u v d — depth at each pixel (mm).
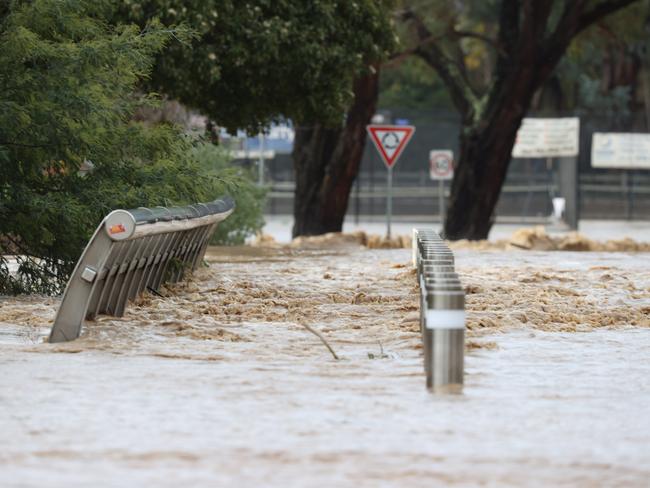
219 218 38219
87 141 36438
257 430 17578
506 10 84500
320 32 57688
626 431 17828
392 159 72312
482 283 39656
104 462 15648
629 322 31547
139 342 26438
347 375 22469
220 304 33531
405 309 32781
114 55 36906
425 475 15117
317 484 14625
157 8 53781
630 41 113875
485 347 26391
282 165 136750
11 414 18625
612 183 142375
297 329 29047
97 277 26859
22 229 36312
